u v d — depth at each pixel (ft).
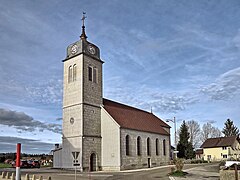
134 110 193.16
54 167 151.23
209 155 289.12
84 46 151.64
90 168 141.18
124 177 102.78
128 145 151.02
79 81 147.13
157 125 194.18
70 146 143.02
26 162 168.04
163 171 129.18
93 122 148.05
